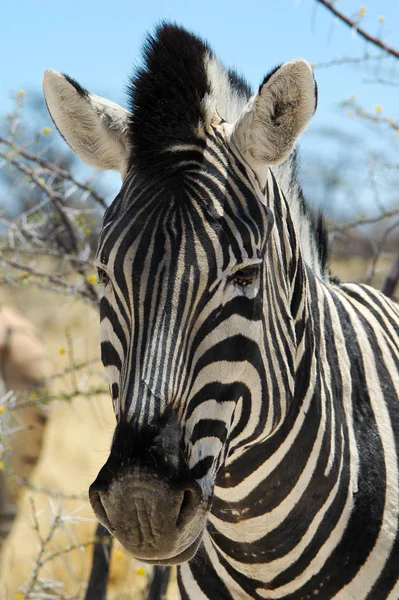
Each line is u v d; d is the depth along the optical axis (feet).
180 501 14.82
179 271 15.23
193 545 15.62
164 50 16.37
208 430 15.55
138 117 16.26
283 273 17.74
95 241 39.11
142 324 15.21
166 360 14.98
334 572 18.75
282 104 16.53
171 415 14.99
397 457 19.57
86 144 18.25
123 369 15.58
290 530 18.52
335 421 18.98
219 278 15.46
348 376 19.75
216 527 18.89
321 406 18.66
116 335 15.96
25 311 97.71
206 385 15.46
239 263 15.70
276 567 18.79
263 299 16.62
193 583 20.01
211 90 16.69
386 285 31.30
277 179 19.31
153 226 15.52
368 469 19.17
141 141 16.20
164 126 16.07
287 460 18.13
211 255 15.42
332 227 34.30
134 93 16.39
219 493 18.26
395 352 21.11
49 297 98.94
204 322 15.37
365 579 18.71
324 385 18.98
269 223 16.71
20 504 44.16
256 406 16.69
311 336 18.88
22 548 44.37
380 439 19.56
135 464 14.64
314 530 18.57
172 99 16.17
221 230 15.65
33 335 48.14
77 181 32.83
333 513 18.61
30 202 38.75
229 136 16.87
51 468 57.06
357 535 18.76
